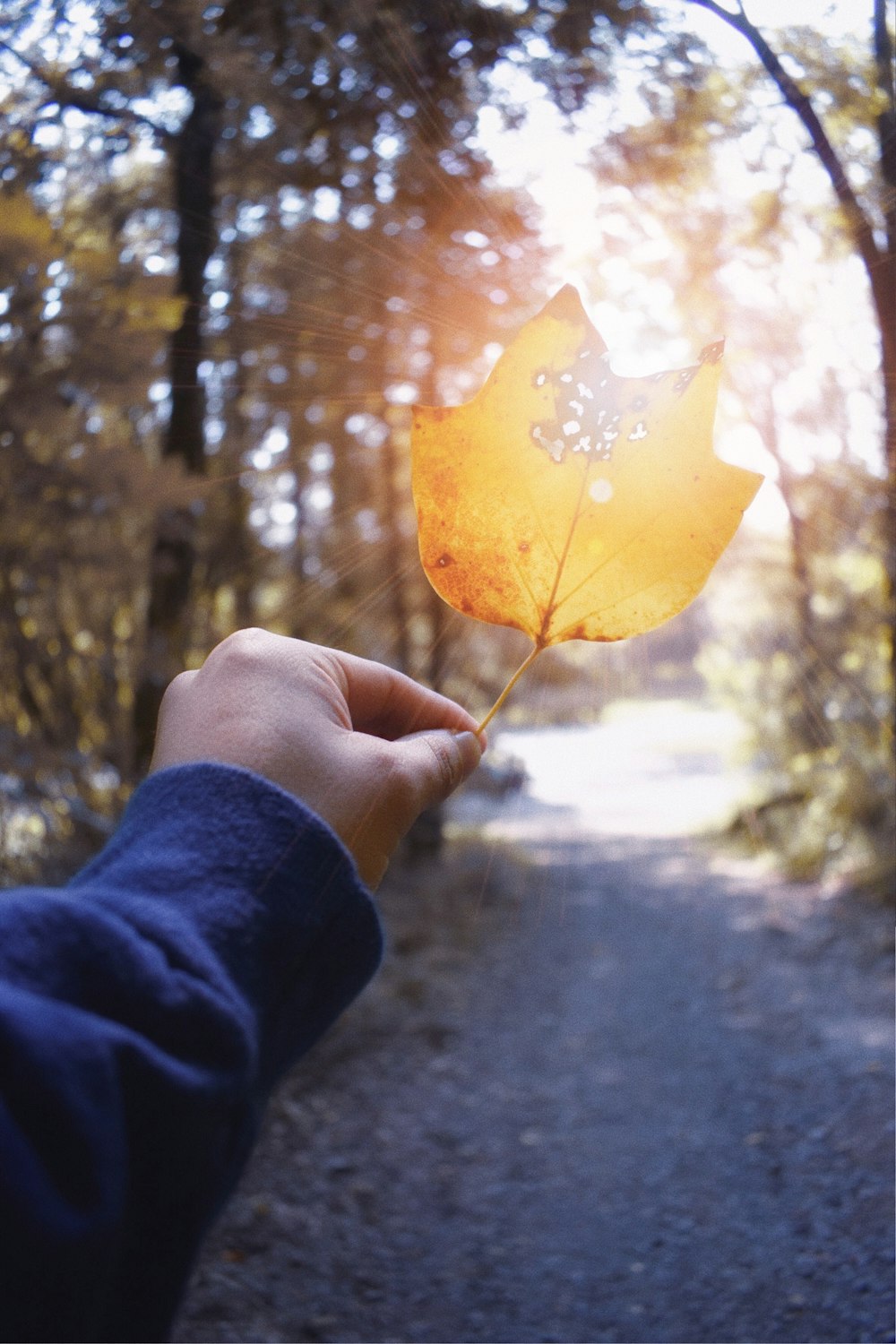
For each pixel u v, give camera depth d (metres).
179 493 1.84
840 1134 2.13
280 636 0.37
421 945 3.88
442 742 0.37
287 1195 2.05
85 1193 0.23
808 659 3.73
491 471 0.38
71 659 2.29
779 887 4.62
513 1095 2.58
